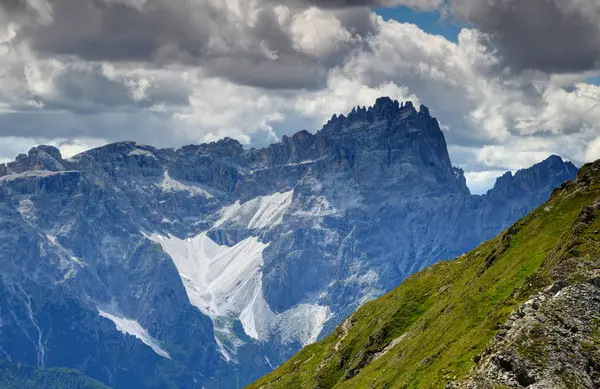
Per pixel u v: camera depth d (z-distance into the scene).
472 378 132.25
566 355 125.19
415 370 190.62
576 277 140.38
